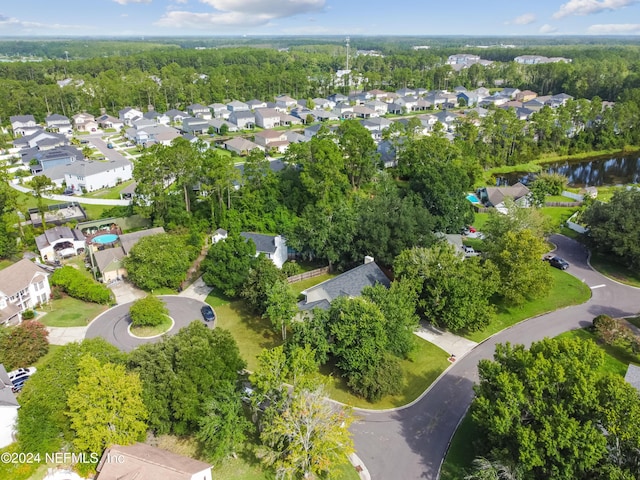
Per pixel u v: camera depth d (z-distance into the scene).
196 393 38.38
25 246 75.88
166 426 39.00
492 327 57.75
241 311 61.97
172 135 145.38
